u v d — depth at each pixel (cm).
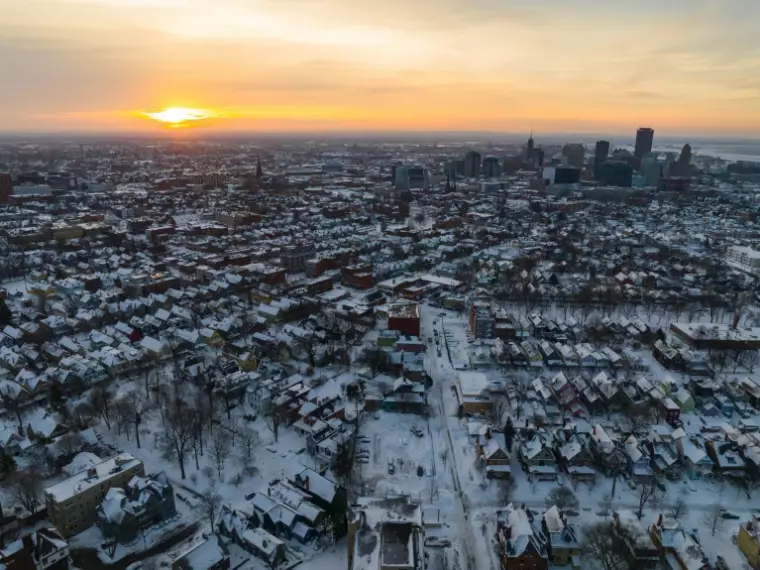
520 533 14550
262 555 14650
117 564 14738
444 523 16212
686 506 17100
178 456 18575
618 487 17925
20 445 19112
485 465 18462
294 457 19150
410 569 12338
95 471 16662
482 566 14688
